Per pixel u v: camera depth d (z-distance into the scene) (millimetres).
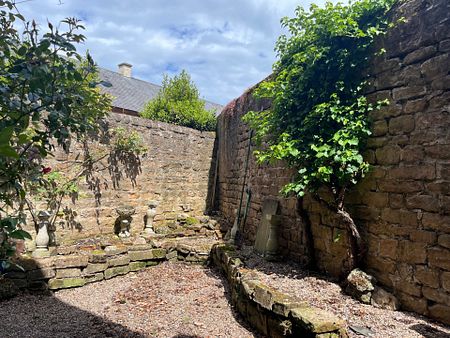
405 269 2725
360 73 3297
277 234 4547
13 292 3936
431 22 2646
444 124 2490
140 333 3031
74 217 5730
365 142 3174
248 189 6258
